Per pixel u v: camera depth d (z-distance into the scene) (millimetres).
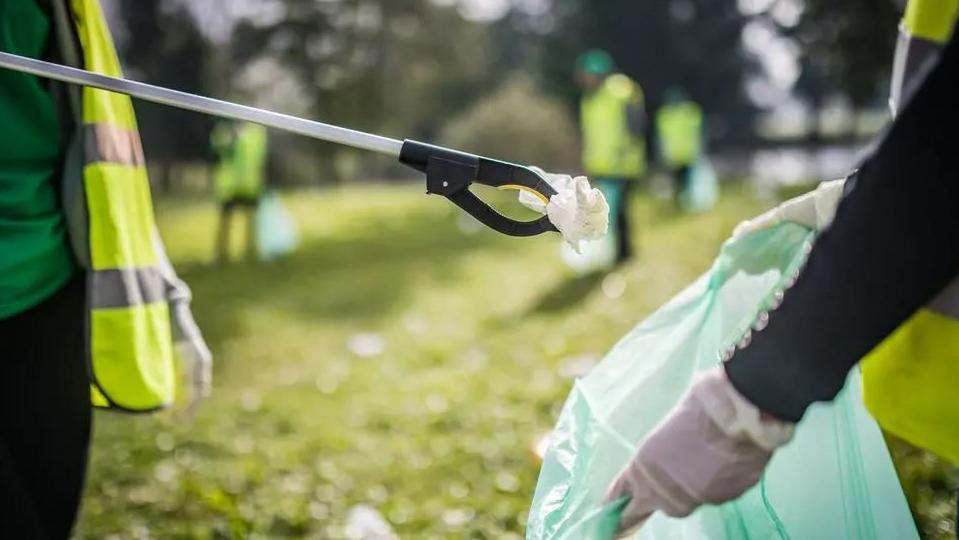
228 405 5758
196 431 5184
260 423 5371
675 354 1927
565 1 42000
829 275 1187
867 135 36500
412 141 1795
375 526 3811
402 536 3744
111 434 5176
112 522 3896
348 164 33844
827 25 33156
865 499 1853
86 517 3963
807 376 1214
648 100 40125
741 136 46656
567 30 40656
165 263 2396
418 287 10109
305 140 29812
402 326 8117
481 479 4309
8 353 2170
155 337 2258
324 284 10453
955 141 1117
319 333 7980
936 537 3277
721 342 1909
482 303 9047
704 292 1938
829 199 1787
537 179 1731
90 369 2162
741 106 45125
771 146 46625
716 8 40719
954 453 1356
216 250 13281
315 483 4355
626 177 10469
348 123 31422
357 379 6352
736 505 1815
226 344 7617
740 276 1904
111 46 2252
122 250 2178
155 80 25766
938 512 3441
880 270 1156
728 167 35125
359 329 8094
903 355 1357
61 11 2146
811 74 45906
